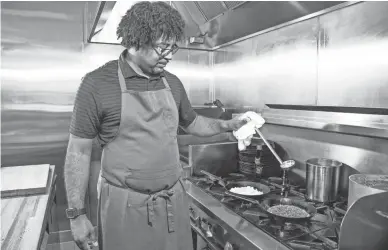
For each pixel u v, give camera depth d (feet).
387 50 4.41
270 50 7.07
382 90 4.52
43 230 4.07
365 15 4.73
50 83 8.39
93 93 3.37
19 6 7.88
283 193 5.61
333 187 5.00
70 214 3.40
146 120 3.64
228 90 9.12
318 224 4.25
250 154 6.53
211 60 10.09
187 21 8.44
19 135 8.27
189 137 8.59
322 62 5.59
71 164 3.43
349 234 2.97
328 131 5.57
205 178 6.53
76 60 8.58
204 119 4.86
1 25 7.78
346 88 5.13
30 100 8.25
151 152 3.72
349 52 5.04
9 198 5.08
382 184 4.01
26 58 8.09
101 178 3.90
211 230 4.95
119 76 3.58
